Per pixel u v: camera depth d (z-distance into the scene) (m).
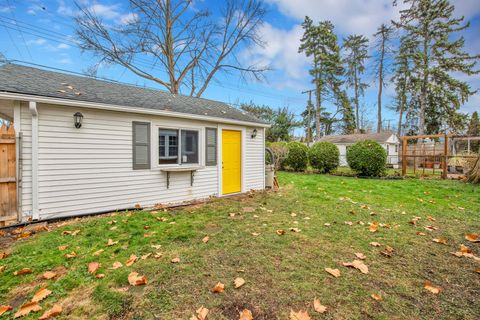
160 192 5.70
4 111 5.05
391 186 8.39
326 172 13.10
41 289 2.10
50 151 4.31
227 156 7.11
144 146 5.44
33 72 5.36
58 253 2.84
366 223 4.11
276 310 1.87
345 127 29.03
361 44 26.44
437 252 2.97
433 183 9.23
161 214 4.64
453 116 21.22
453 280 2.34
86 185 4.69
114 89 6.03
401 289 2.17
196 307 1.90
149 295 2.04
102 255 2.78
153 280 2.27
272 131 20.59
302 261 2.68
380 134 23.14
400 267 2.58
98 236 3.41
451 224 4.11
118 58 12.66
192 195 6.28
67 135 4.48
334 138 25.05
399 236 3.50
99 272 2.40
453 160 13.41
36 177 4.17
